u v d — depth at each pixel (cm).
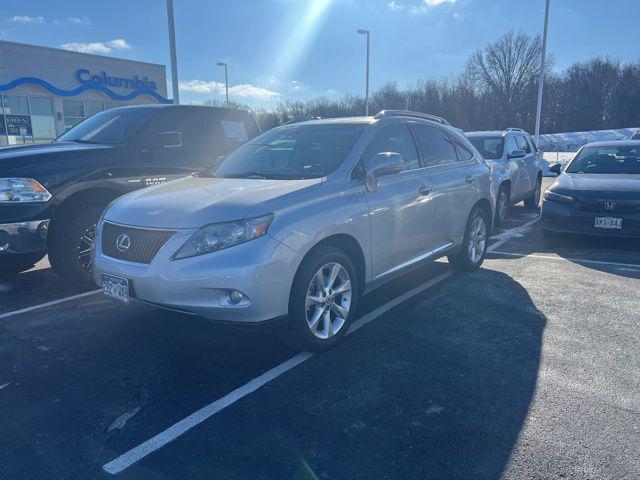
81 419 307
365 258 423
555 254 712
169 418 307
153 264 348
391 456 269
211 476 255
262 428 295
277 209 357
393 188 455
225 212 349
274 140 505
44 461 269
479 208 609
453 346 402
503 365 369
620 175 792
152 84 2970
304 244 361
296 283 363
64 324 457
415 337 420
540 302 504
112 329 445
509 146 1019
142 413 313
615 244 770
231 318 341
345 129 473
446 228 539
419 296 524
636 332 427
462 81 6719
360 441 282
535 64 6444
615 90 6512
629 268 629
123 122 645
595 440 280
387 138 481
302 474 256
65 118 2573
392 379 350
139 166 593
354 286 412
